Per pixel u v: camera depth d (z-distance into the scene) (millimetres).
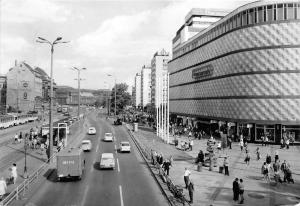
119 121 90938
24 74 130250
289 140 52500
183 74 95375
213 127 70000
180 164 35344
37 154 39781
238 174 30562
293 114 52219
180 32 114188
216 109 68125
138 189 24781
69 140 55062
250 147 50156
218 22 68188
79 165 27250
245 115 56750
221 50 66062
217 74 68062
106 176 29359
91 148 47500
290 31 52375
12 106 128750
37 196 22578
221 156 41188
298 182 27781
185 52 93438
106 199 21953
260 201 21828
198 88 80812
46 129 52250
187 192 23891
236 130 59438
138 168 33219
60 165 27000
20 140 51250
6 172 29703
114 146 49969
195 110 83125
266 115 53938
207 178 28688
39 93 143750
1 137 56906
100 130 75562
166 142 54844
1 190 21078
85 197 22391
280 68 52875
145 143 53156
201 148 47906
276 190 24891
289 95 52375
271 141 53750
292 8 52625
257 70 55000
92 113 163625
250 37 56219
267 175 28312
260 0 54969
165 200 21875
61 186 25594
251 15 56469
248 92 56344
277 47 53062
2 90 136750
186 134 67938
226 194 23453
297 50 52031
